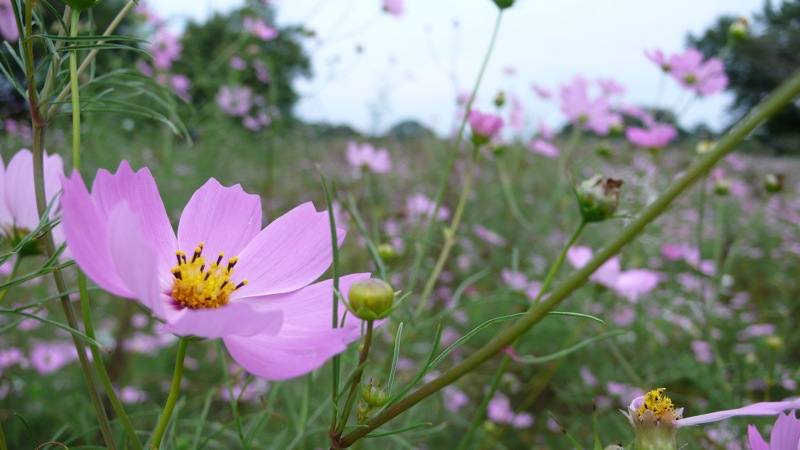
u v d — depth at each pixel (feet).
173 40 2.71
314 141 5.02
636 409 0.55
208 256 0.56
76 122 0.49
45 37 0.49
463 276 2.71
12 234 0.64
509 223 3.17
